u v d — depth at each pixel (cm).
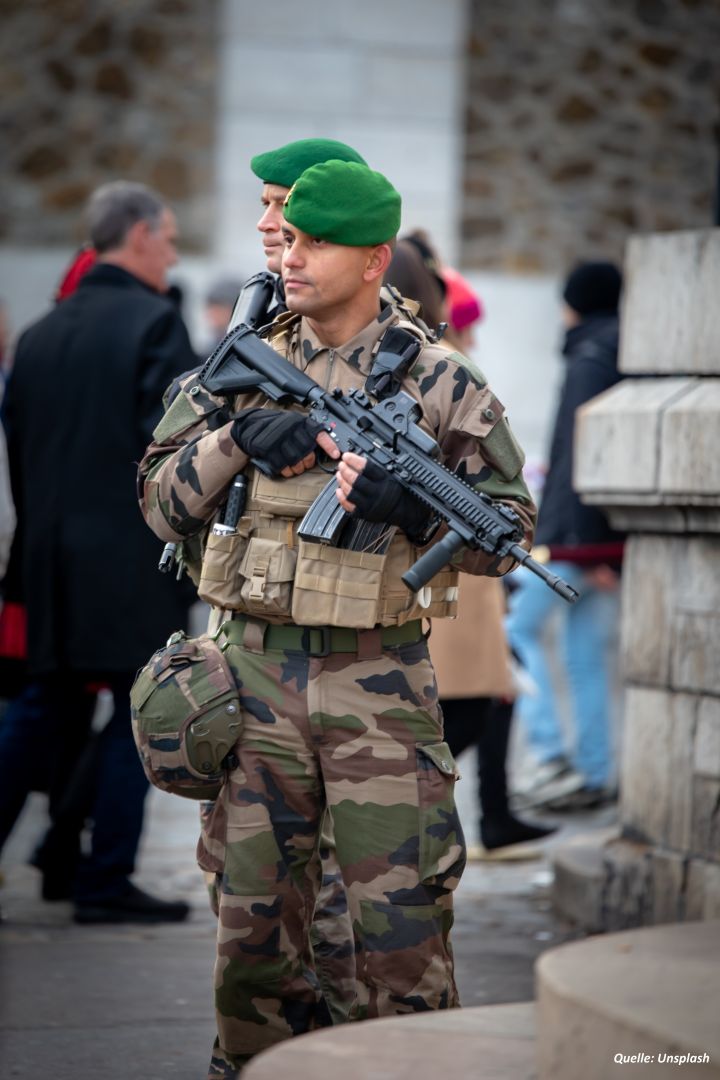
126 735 1369
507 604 1677
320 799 865
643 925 1302
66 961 1252
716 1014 578
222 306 2636
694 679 1263
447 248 3659
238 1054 875
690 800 1271
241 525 855
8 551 1375
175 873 1570
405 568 846
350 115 3612
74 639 1348
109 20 3559
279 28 3581
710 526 1230
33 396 1395
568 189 3697
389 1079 646
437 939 838
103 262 1416
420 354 865
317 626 836
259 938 849
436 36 3616
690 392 1251
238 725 841
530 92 3675
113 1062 1022
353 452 831
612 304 1931
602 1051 585
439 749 850
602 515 1912
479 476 859
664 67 3684
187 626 1408
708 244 1251
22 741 1390
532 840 1655
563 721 2425
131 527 1359
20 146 3562
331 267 838
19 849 1698
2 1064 1012
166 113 3588
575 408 1891
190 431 898
